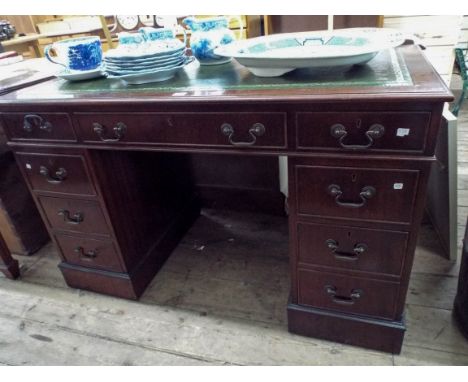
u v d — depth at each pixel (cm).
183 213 146
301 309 95
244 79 81
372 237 78
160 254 130
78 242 113
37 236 148
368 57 73
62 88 93
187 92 76
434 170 123
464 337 95
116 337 105
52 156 97
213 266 130
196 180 159
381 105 62
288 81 75
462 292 93
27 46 217
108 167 101
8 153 132
